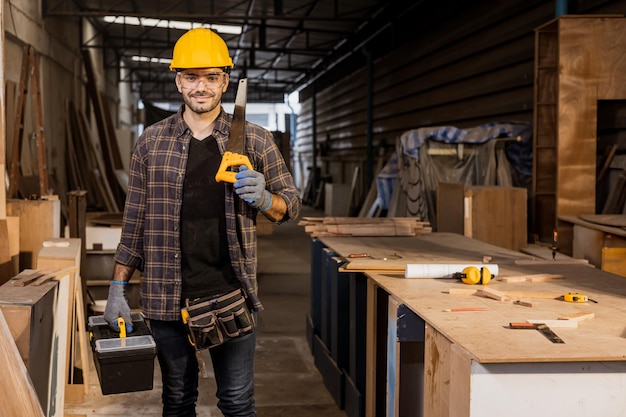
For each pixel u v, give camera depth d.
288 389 4.28
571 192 5.73
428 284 2.86
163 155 2.46
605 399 1.87
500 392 1.86
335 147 20.53
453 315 2.28
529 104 7.82
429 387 2.31
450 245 4.19
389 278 3.02
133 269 2.59
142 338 2.39
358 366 3.60
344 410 3.91
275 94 31.70
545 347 1.89
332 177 20.91
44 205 4.63
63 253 3.88
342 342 3.98
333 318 4.13
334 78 19.80
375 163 15.21
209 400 4.06
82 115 13.21
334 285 4.08
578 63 5.66
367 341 3.36
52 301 2.84
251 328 2.49
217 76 2.39
